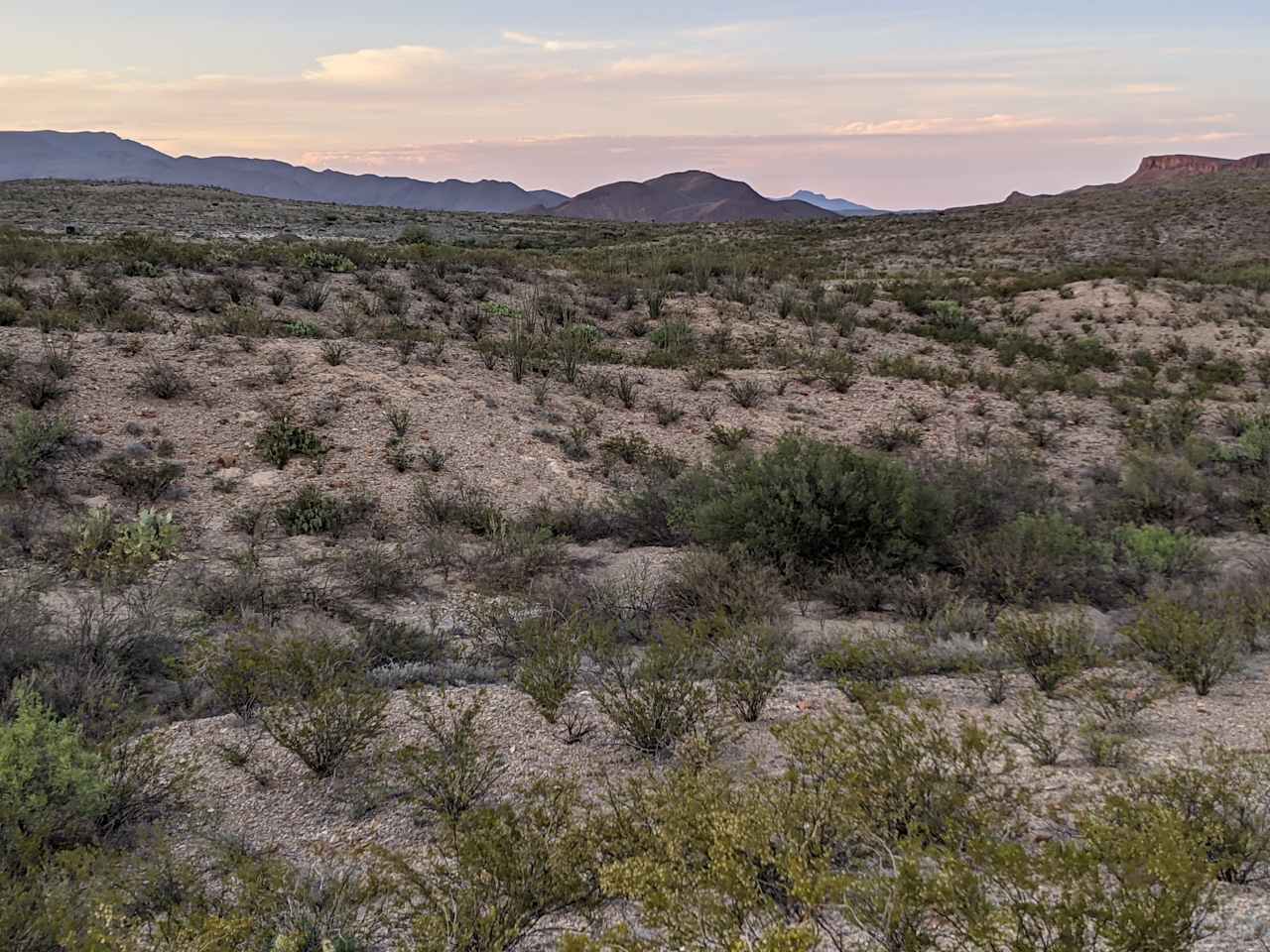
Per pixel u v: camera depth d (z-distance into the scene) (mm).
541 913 3498
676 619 8266
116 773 4852
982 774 4410
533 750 5461
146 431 12617
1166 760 4871
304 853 4316
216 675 6332
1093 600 9109
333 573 9375
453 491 12242
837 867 3689
